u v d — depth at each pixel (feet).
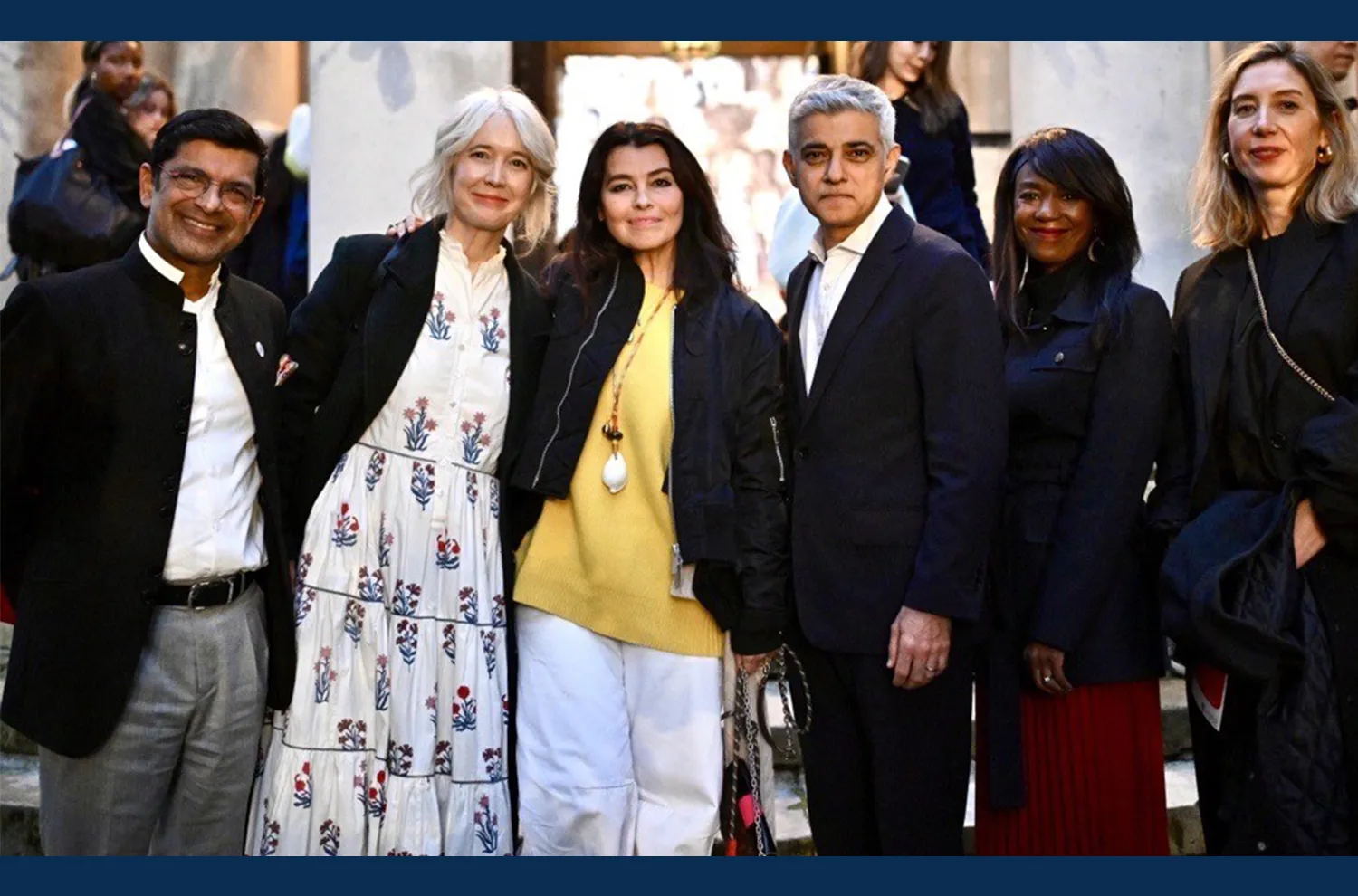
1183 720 13.73
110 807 9.41
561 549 10.07
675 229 10.03
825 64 28.45
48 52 21.13
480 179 9.77
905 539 9.67
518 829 10.47
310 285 18.58
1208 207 10.27
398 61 18.61
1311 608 9.45
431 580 9.92
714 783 10.11
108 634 9.18
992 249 10.69
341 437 10.00
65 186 14.69
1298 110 9.71
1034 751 10.29
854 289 9.85
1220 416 9.92
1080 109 18.58
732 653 10.20
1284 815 9.29
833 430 9.80
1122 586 10.03
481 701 9.95
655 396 9.93
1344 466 9.14
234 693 9.65
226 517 9.54
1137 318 9.94
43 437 9.23
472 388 10.00
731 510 9.72
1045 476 10.18
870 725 9.76
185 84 23.73
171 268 9.45
